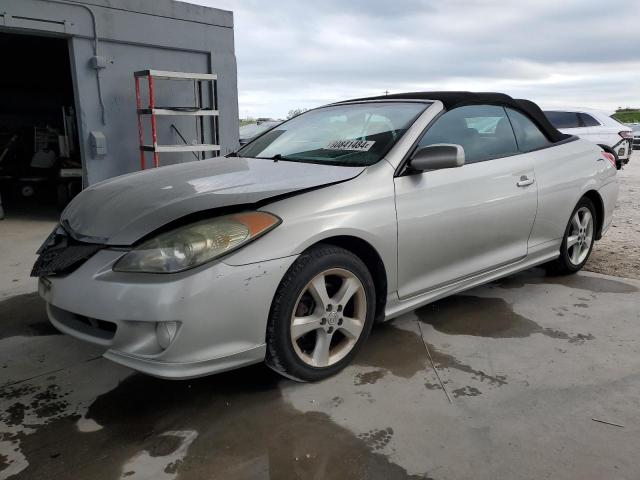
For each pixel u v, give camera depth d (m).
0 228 6.36
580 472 2.02
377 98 3.63
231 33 8.05
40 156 8.68
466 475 2.00
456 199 3.09
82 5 6.45
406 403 2.48
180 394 2.57
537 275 4.39
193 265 2.19
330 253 2.54
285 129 3.79
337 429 2.29
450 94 3.42
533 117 3.93
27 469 2.04
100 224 2.54
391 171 2.84
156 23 7.16
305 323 2.53
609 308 3.66
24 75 11.05
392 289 2.89
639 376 2.74
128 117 7.14
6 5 5.91
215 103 8.03
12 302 3.81
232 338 2.29
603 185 4.35
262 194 2.47
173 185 2.79
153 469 2.04
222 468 2.04
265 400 2.51
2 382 2.69
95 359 2.94
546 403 2.48
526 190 3.57
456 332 3.27
